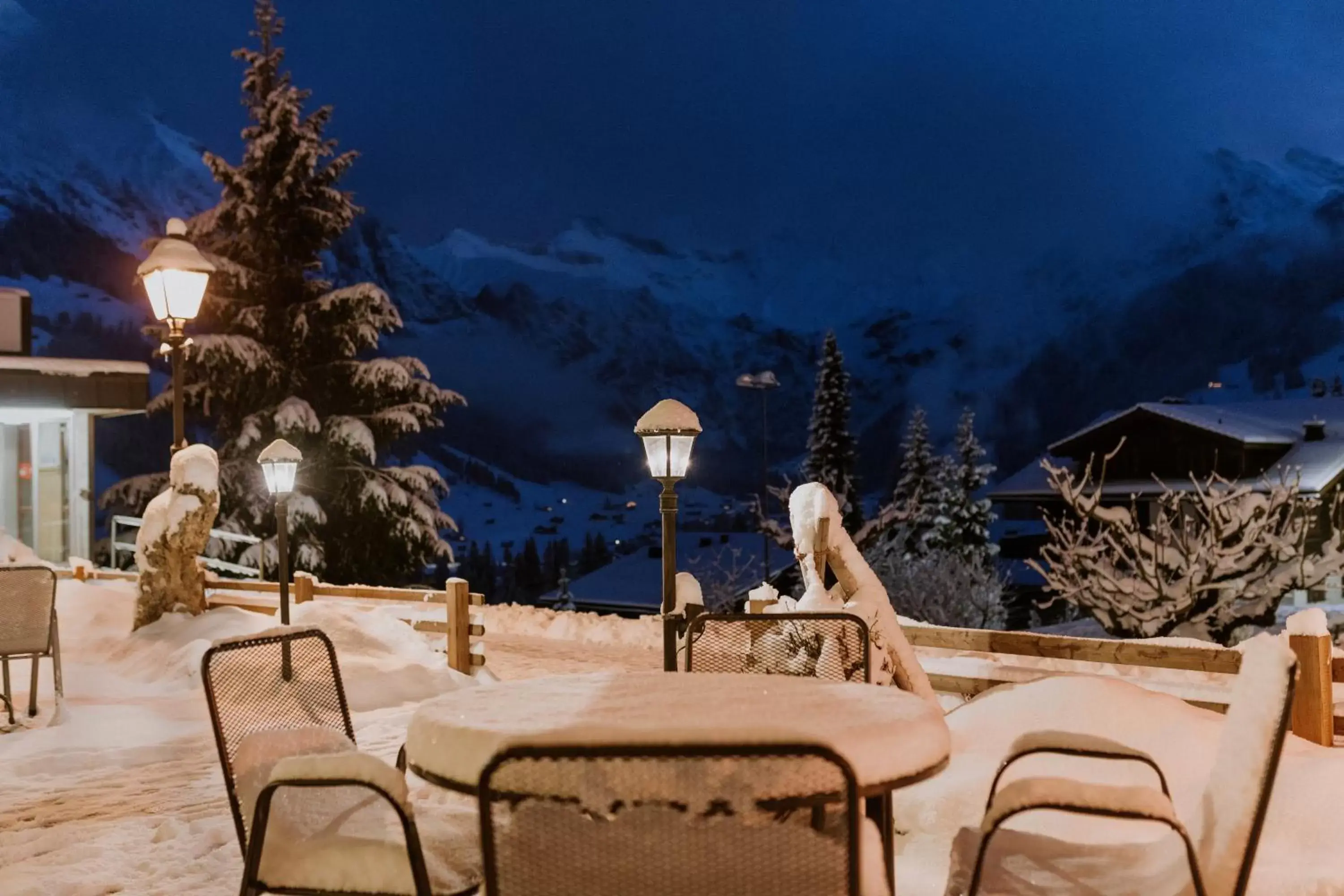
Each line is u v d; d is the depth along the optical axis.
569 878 2.08
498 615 16.28
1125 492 35.75
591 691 3.21
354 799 3.24
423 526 27.72
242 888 2.78
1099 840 3.98
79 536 18.83
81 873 4.29
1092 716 4.80
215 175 27.95
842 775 2.04
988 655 9.44
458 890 2.75
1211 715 4.99
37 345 137.88
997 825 2.52
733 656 4.64
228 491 25.95
